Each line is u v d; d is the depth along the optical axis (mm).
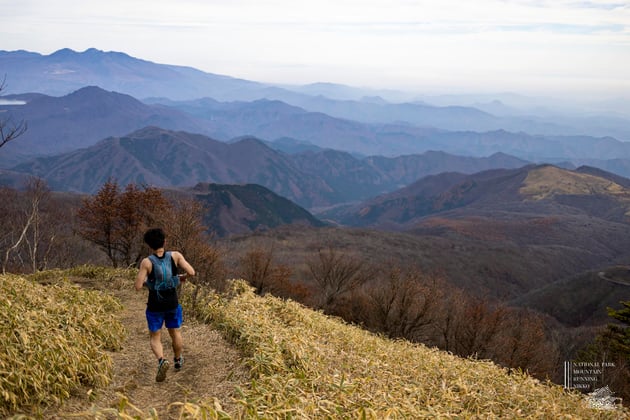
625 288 76312
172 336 6906
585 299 76375
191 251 16250
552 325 48656
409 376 9242
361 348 11367
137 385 6359
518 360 25859
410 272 31500
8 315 6594
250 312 11094
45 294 9258
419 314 28391
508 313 28094
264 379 6195
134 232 21078
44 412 5090
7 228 27953
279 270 33844
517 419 7781
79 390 5801
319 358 8125
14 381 5137
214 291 13453
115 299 11523
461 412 7449
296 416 4922
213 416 4273
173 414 5480
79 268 16688
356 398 6141
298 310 13828
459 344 27609
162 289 6590
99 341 7480
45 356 5840
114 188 21219
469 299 29609
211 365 7379
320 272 35469
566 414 8594
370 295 31250
